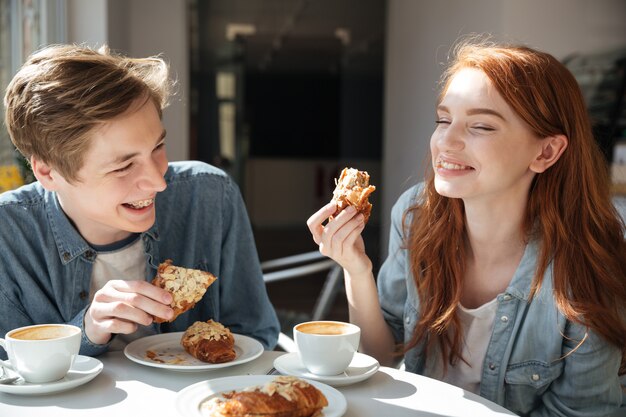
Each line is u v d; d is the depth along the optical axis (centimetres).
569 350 131
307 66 1620
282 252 903
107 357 124
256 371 118
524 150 128
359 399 105
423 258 145
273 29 1149
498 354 136
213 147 1064
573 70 499
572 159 133
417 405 103
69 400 103
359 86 1515
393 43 757
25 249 136
